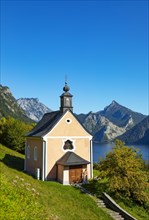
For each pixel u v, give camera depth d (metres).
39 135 40.50
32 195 25.55
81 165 39.03
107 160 35.53
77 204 30.03
